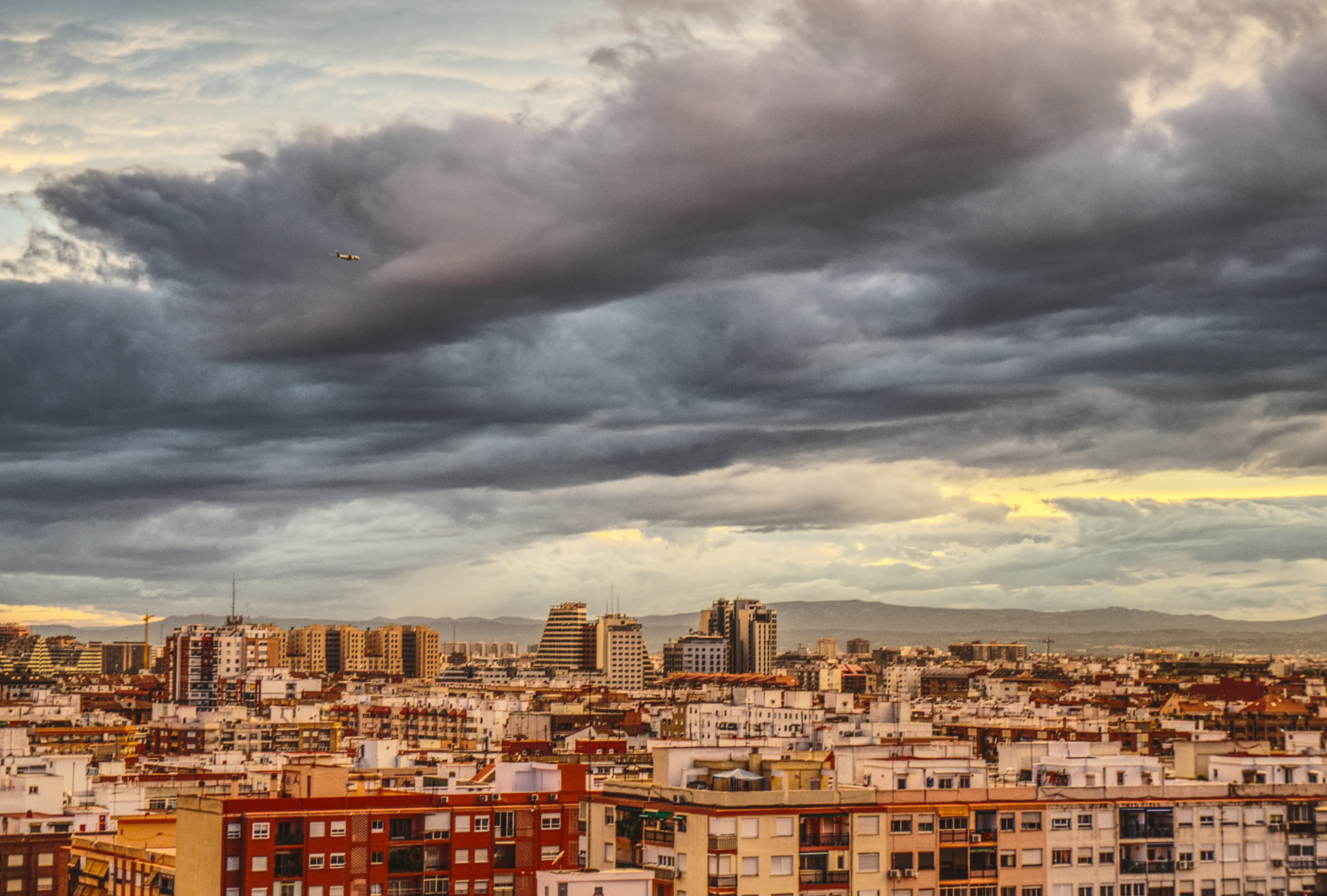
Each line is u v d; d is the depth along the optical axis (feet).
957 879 602.03
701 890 565.53
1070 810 625.82
